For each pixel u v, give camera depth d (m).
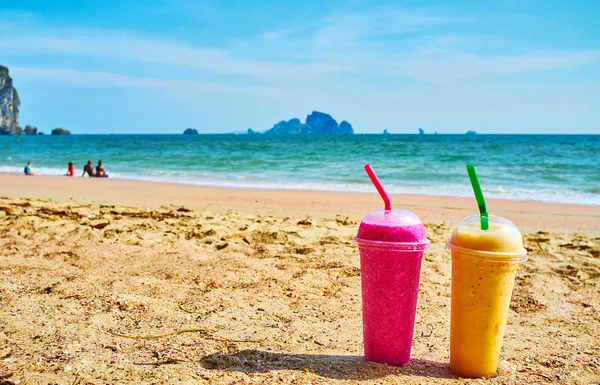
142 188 3.89
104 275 1.31
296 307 1.15
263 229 1.98
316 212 2.71
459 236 0.84
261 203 3.05
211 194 3.50
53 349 0.88
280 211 2.73
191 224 2.08
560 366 0.91
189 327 1.01
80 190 3.65
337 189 4.05
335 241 1.80
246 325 1.04
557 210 2.96
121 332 0.98
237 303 1.16
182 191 3.70
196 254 1.53
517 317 1.17
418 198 3.43
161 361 0.86
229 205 2.93
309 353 0.92
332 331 1.02
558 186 4.30
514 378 0.86
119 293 1.17
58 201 2.85
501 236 0.82
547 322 1.14
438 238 1.94
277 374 0.83
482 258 0.82
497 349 0.85
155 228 1.98
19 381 0.79
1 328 0.95
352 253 1.61
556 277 1.46
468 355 0.85
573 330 1.10
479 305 0.84
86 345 0.91
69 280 1.25
